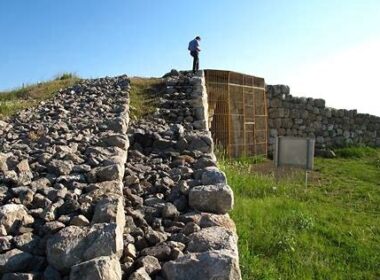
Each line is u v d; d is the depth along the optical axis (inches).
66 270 116.8
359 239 290.2
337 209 367.6
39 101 465.7
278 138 473.7
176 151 247.4
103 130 277.3
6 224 133.6
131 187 184.2
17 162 189.9
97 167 188.4
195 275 113.6
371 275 240.8
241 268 216.7
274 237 271.6
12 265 117.0
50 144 233.9
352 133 823.1
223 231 136.6
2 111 404.8
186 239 136.6
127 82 490.6
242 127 674.2
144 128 294.2
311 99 796.6
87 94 452.8
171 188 185.3
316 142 793.6
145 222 151.5
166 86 454.0
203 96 410.6
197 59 584.4
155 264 122.6
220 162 481.7
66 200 152.6
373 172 589.6
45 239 128.8
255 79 725.3
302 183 491.2
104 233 121.0
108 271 108.4
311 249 266.1
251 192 388.2
